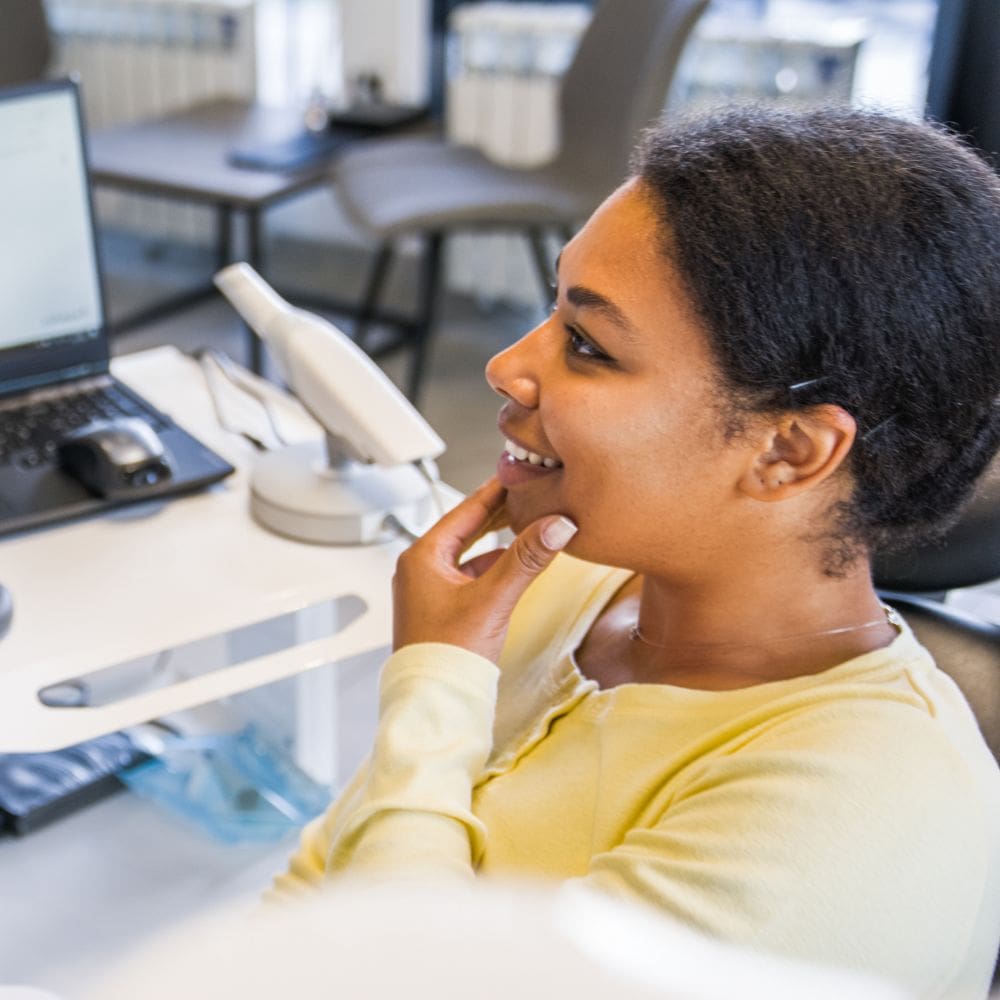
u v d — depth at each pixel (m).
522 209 2.64
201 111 3.36
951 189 0.69
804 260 0.68
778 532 0.77
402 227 2.60
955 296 0.69
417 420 1.22
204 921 0.18
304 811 1.27
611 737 0.80
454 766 0.77
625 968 0.17
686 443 0.74
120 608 1.15
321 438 1.42
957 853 0.69
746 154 0.70
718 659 0.81
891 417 0.71
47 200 1.35
